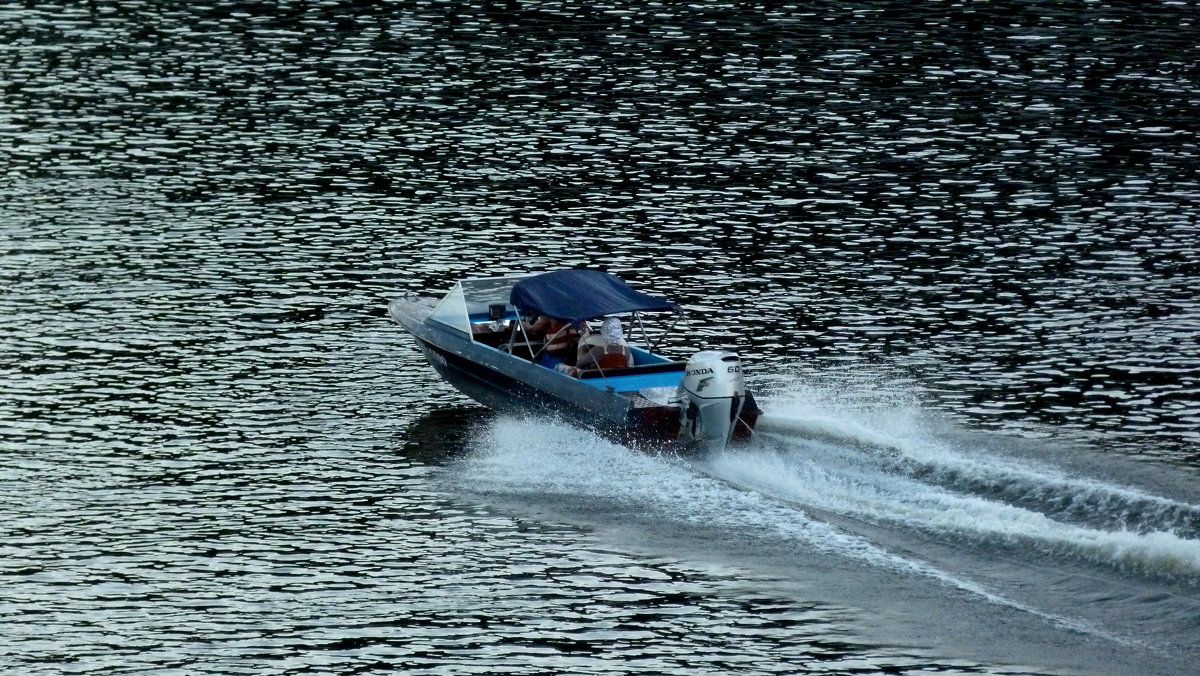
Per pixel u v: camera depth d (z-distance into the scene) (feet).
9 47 648.79
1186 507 273.54
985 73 596.70
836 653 243.60
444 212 480.64
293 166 520.83
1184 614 239.50
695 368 298.56
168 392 358.02
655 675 244.83
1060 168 501.97
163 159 526.98
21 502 304.91
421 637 258.16
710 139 538.47
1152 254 433.07
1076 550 259.39
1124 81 582.35
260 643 257.34
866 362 368.27
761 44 638.94
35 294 414.00
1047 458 301.43
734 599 260.62
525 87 595.88
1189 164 501.97
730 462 302.45
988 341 379.55
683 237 456.86
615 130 549.95
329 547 287.69
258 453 328.08
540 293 327.67
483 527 292.61
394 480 315.17
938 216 467.11
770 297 411.95
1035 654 234.17
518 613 263.49
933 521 273.75
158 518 299.38
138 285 422.00
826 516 279.28
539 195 492.54
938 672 234.99
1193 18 654.94
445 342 346.74
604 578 271.28
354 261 442.50
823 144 530.68
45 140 543.39
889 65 608.60
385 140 544.62
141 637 259.19
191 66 626.23
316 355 380.78
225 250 449.48
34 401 350.84
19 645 256.32
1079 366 361.92
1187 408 334.65
